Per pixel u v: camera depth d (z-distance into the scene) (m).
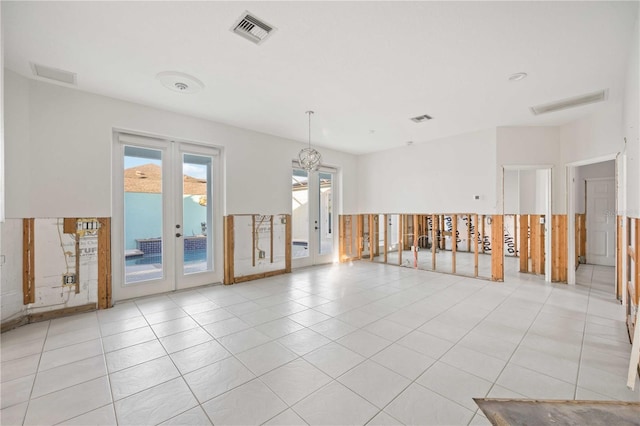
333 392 2.03
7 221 3.09
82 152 3.65
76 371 2.30
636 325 2.09
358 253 7.55
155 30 2.46
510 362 2.42
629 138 2.99
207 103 4.07
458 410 1.84
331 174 7.18
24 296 3.25
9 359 2.48
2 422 1.75
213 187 4.97
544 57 2.88
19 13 2.22
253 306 3.83
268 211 5.58
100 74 3.23
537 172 6.83
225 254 4.99
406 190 6.52
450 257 7.82
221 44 2.67
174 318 3.41
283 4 2.16
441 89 3.62
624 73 3.17
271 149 5.64
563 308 3.71
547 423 1.72
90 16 2.28
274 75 3.26
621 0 2.11
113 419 1.78
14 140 3.15
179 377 2.22
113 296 3.98
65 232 3.53
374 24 2.39
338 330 3.06
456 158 5.68
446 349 2.64
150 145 4.29
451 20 2.34
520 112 4.40
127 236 4.18
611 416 1.78
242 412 1.84
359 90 3.65
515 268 6.31
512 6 2.18
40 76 3.25
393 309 3.70
